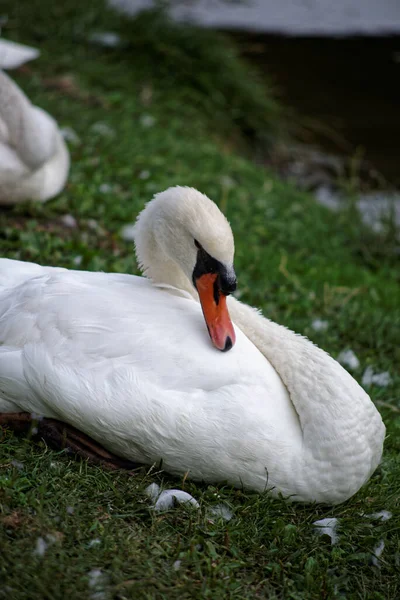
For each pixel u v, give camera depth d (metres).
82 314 7.22
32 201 12.48
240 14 30.08
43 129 11.79
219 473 7.18
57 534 6.44
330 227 17.48
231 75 23.05
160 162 16.41
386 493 8.11
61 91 19.00
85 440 7.39
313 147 23.12
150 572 6.34
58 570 6.11
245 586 6.56
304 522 7.31
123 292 7.56
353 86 26.14
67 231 12.31
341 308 12.41
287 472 7.17
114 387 6.94
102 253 11.76
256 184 18.12
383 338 11.84
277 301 12.18
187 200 7.68
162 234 7.85
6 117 11.73
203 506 7.08
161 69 22.41
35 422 7.44
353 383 7.45
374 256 16.95
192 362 7.11
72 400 6.98
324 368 7.41
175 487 7.31
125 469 7.41
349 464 7.23
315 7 31.27
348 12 31.11
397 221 19.33
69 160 14.48
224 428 6.95
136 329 7.17
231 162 18.83
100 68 21.05
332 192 21.42
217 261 7.49
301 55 27.53
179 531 6.89
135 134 17.73
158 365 7.05
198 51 23.12
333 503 7.50
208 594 6.31
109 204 13.58
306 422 7.24
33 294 7.43
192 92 22.27
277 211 16.72
